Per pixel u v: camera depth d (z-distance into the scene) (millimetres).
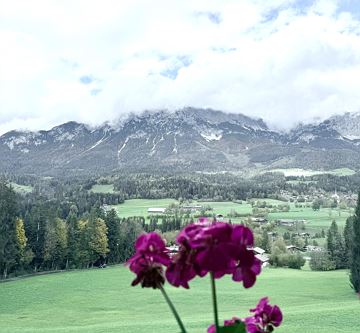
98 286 80062
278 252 112812
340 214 198125
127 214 186750
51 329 47656
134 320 52875
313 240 141625
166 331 40406
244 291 74375
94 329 45719
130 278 87562
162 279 2971
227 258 2648
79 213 168625
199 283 82875
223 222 2883
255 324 3486
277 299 67812
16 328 49594
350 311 48375
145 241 2982
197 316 52531
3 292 74688
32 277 89375
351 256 72500
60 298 70375
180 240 2811
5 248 87188
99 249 104562
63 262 101875
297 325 42000
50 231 98062
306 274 96125
